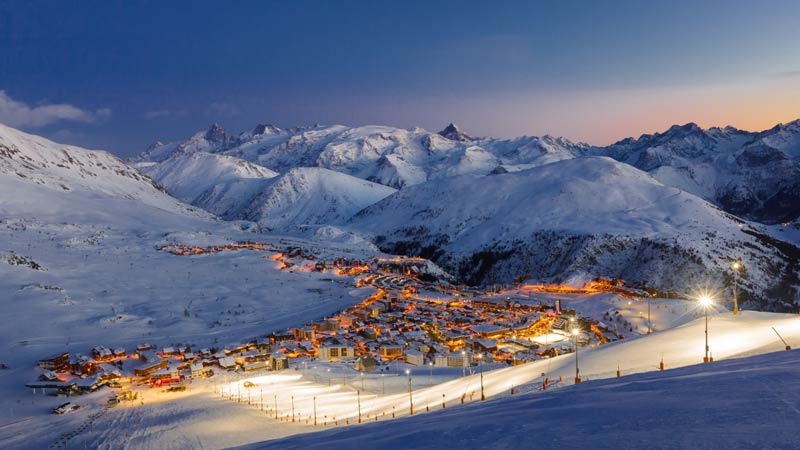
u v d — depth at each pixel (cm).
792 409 1175
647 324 13600
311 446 1945
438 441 1541
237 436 5897
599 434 1236
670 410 1366
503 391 4297
